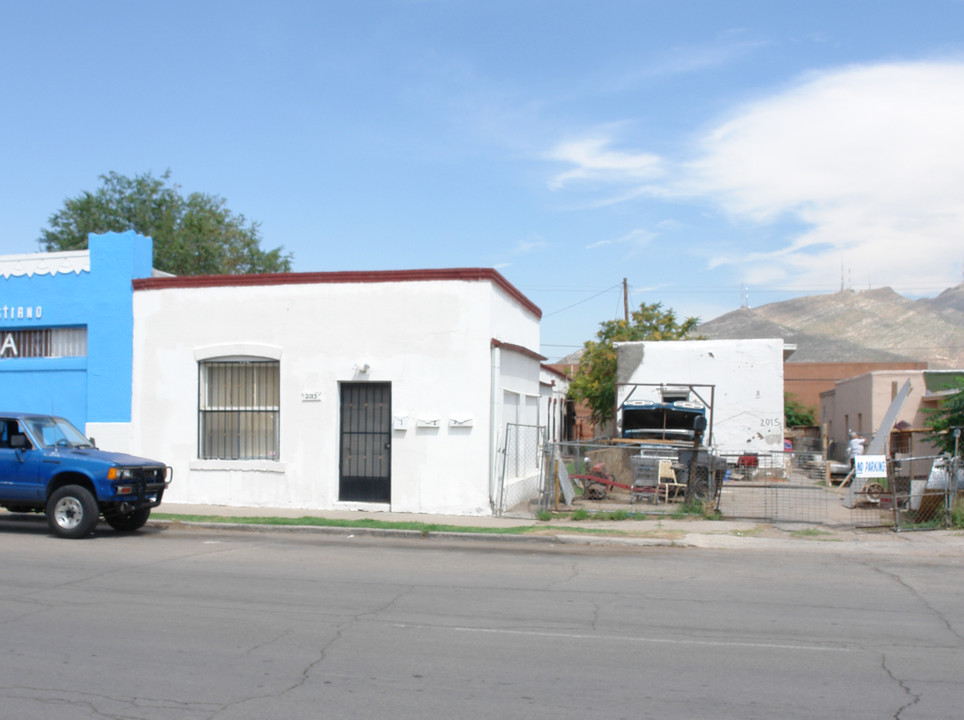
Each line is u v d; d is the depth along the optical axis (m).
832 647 7.21
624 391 29.55
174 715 5.38
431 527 14.30
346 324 16.55
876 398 30.92
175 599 8.77
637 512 16.34
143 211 44.88
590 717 5.39
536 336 21.84
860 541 13.67
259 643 7.09
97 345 17.83
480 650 6.95
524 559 11.89
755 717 5.44
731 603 8.97
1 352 18.58
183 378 17.34
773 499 20.05
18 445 13.32
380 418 16.56
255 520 14.85
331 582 9.85
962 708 5.65
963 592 9.70
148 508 13.94
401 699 5.71
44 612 8.13
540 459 18.38
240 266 44.16
